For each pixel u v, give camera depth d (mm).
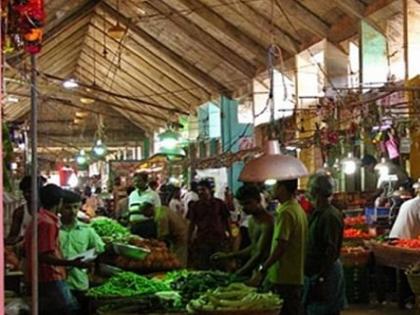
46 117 32375
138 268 6816
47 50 20906
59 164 26312
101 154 28281
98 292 5414
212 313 4555
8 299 4922
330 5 12859
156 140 30562
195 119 24016
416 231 9398
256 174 5523
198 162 20562
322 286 6262
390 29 11812
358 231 10633
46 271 4617
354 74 13055
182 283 5738
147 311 5066
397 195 10500
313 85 14945
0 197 1357
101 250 5887
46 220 4621
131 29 19000
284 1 13562
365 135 10367
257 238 5969
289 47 15180
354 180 13109
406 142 9930
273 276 5461
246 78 18406
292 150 13539
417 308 7902
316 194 6305
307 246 6266
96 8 18422
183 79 21578
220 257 6473
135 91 25328
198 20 16812
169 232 10414
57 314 4633
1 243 1341
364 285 9805
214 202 10242
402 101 10609
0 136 1439
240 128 19906
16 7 3912
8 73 7426
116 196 17047
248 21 15086
